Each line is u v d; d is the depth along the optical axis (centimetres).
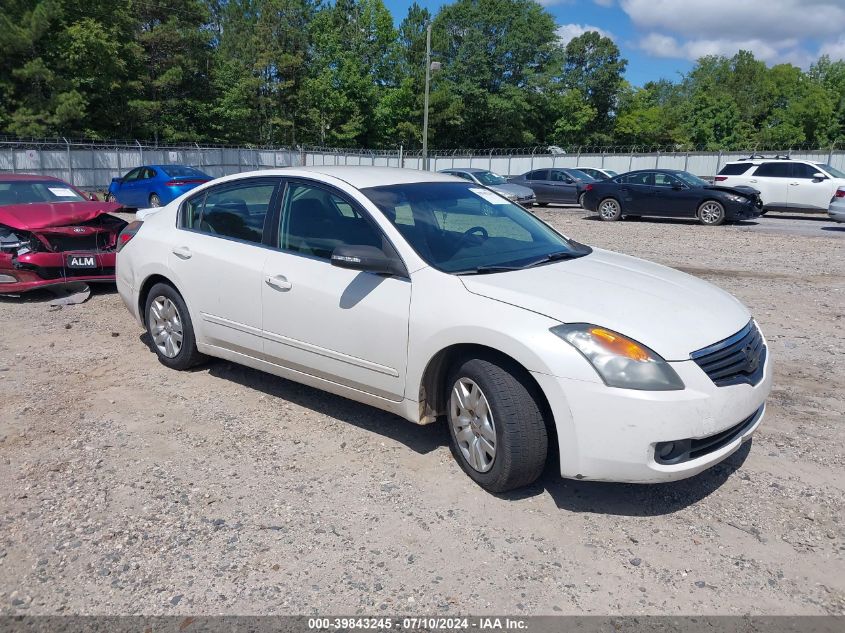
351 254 375
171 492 359
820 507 348
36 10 3412
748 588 287
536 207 2578
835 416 464
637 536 323
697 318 346
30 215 773
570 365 318
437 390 379
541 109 6775
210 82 5038
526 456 338
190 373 539
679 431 311
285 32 5716
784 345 629
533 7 6506
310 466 389
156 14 4638
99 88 3972
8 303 774
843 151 4038
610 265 415
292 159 4175
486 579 291
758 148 7256
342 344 405
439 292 364
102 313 730
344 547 313
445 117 6062
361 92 5869
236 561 302
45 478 373
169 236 523
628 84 7500
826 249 1284
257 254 457
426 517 337
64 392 498
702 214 1784
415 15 6588
